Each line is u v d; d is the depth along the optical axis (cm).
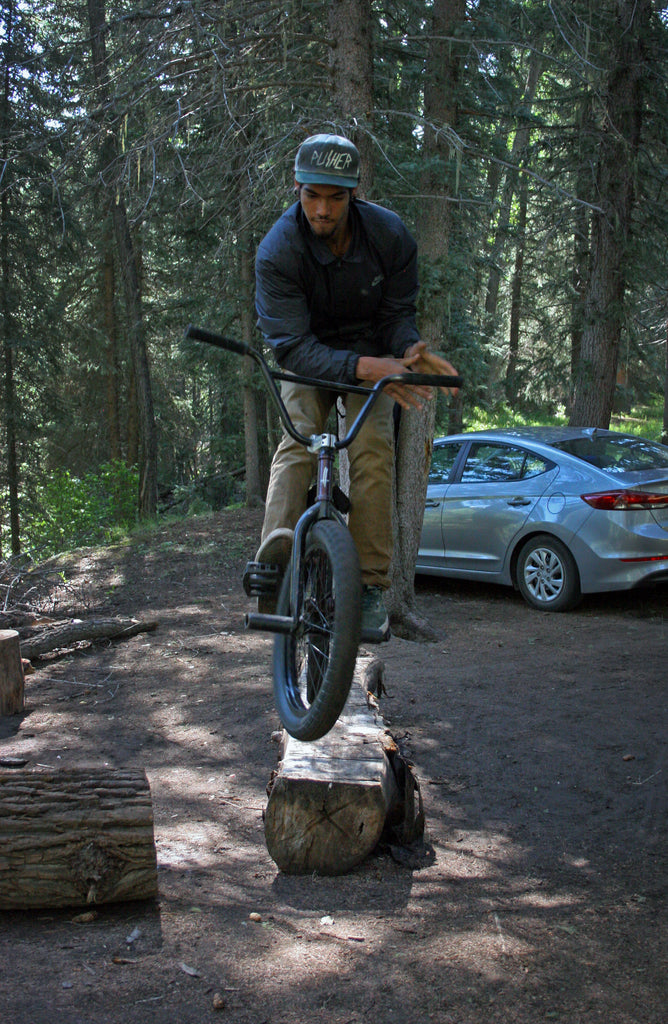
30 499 2202
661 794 444
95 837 323
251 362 1552
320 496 323
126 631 808
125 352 2428
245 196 876
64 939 307
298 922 324
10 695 600
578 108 1330
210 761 503
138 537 1405
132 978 281
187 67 828
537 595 870
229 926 319
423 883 360
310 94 860
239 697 615
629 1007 274
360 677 511
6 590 934
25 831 321
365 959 297
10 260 1961
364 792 362
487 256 1143
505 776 473
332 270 350
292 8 772
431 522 961
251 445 1661
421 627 777
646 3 1323
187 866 370
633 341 1549
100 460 2680
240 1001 271
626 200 1368
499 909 336
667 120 1375
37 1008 262
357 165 331
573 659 689
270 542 345
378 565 361
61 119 1499
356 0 775
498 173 1005
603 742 516
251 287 1330
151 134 800
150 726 568
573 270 1531
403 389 330
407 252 360
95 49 1505
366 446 359
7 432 2141
